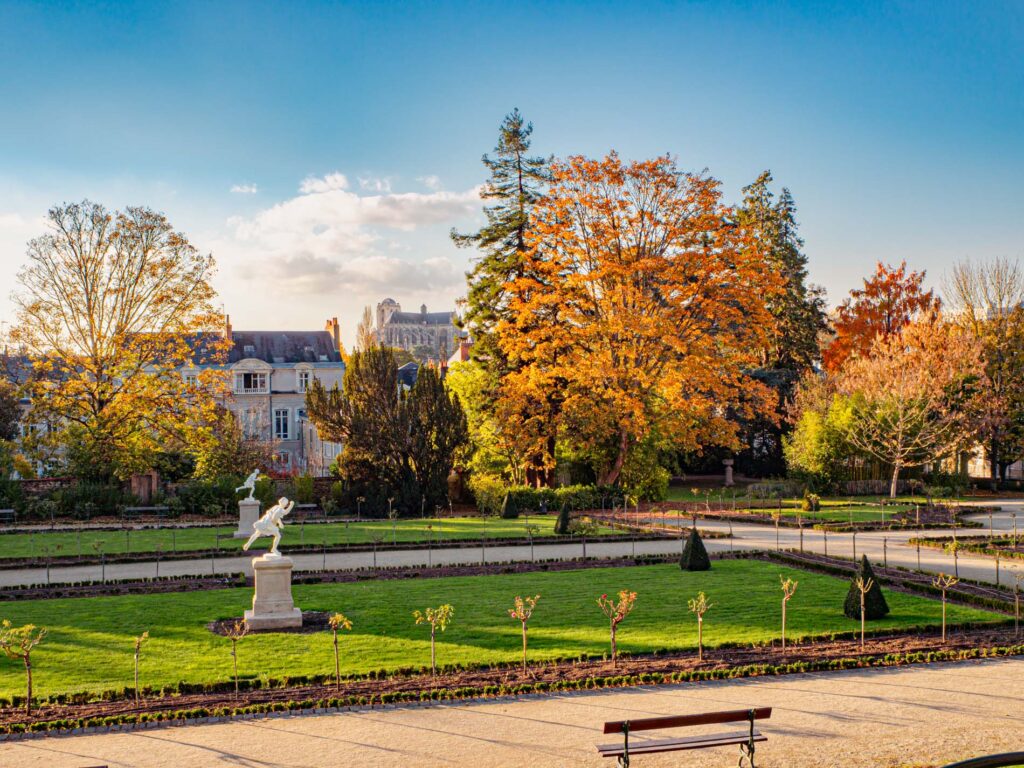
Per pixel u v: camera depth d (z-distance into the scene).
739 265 45.78
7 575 28.42
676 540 35.91
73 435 46.12
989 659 18.00
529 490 47.34
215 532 38.53
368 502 45.22
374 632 20.64
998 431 57.22
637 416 45.53
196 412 48.22
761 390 49.16
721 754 12.68
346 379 46.53
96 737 13.91
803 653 18.33
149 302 47.91
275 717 14.78
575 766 12.29
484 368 53.88
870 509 46.72
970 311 62.44
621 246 47.56
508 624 21.31
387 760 12.68
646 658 18.17
